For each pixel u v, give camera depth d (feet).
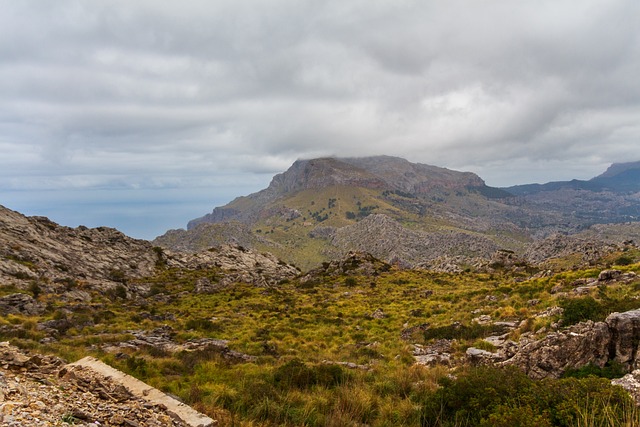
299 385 59.21
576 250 347.15
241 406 47.26
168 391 55.01
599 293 105.29
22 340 83.56
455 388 44.21
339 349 100.89
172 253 363.35
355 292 228.63
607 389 35.63
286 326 138.51
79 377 32.86
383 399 53.83
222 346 92.32
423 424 43.98
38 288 169.27
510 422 31.94
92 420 24.94
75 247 285.84
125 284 241.76
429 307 157.07
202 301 211.00
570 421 32.83
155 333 117.80
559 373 58.90
